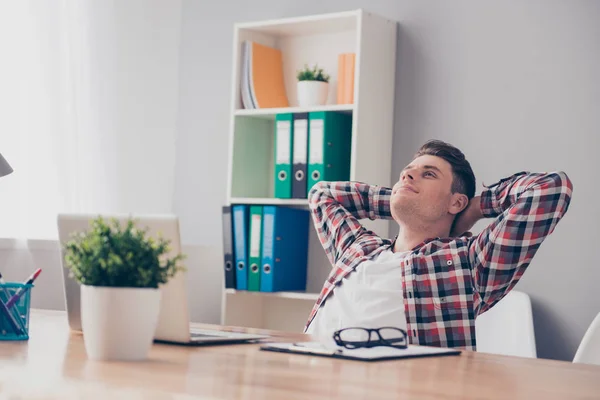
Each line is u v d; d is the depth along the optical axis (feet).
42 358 3.99
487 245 7.18
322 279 11.90
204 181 13.24
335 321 7.59
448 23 11.26
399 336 5.52
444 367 4.41
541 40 10.62
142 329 4.03
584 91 10.30
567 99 10.41
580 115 10.30
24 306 4.78
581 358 6.77
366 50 10.99
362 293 7.48
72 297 5.22
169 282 4.67
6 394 2.99
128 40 12.60
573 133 10.34
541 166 10.52
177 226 4.55
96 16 12.03
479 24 11.05
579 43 10.37
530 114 10.64
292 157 11.28
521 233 7.07
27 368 3.62
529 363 4.85
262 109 11.63
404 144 11.44
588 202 10.18
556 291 10.29
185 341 4.75
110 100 12.26
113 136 12.30
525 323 9.36
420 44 11.43
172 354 4.33
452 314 7.22
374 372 4.02
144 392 3.09
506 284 7.26
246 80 11.93
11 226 10.64
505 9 10.88
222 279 12.58
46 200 11.11
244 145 12.07
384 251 7.79
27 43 11.00
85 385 3.21
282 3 12.68
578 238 10.20
